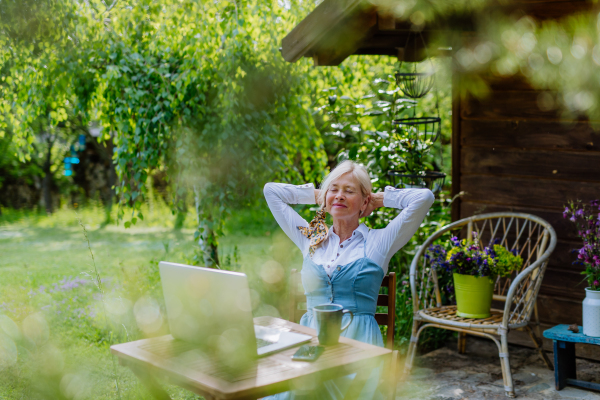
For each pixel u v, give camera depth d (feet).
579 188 13.04
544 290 13.69
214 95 17.37
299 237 9.11
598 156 12.71
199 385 5.36
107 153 55.06
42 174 55.57
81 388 10.47
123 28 17.37
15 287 18.92
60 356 11.70
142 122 16.55
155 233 36.63
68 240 34.83
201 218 17.83
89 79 16.76
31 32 11.72
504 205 14.32
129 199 17.20
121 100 16.63
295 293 8.73
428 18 5.68
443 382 11.68
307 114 19.62
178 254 26.94
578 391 11.09
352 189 8.52
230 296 5.87
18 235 37.40
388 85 17.38
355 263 8.26
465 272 11.53
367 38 12.09
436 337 14.01
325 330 6.42
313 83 19.81
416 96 14.03
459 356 13.37
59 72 16.05
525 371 12.27
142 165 16.65
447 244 14.97
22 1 10.89
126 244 32.55
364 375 6.51
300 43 12.53
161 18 17.83
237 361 5.96
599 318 10.67
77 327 14.25
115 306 14.35
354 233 8.70
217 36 17.46
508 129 14.05
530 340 13.80
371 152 15.92
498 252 11.82
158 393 6.53
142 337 13.46
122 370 11.57
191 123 16.98
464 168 14.96
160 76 16.98
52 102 17.61
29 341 12.67
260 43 18.15
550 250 11.49
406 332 13.64
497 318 11.73
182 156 16.97
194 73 16.39
